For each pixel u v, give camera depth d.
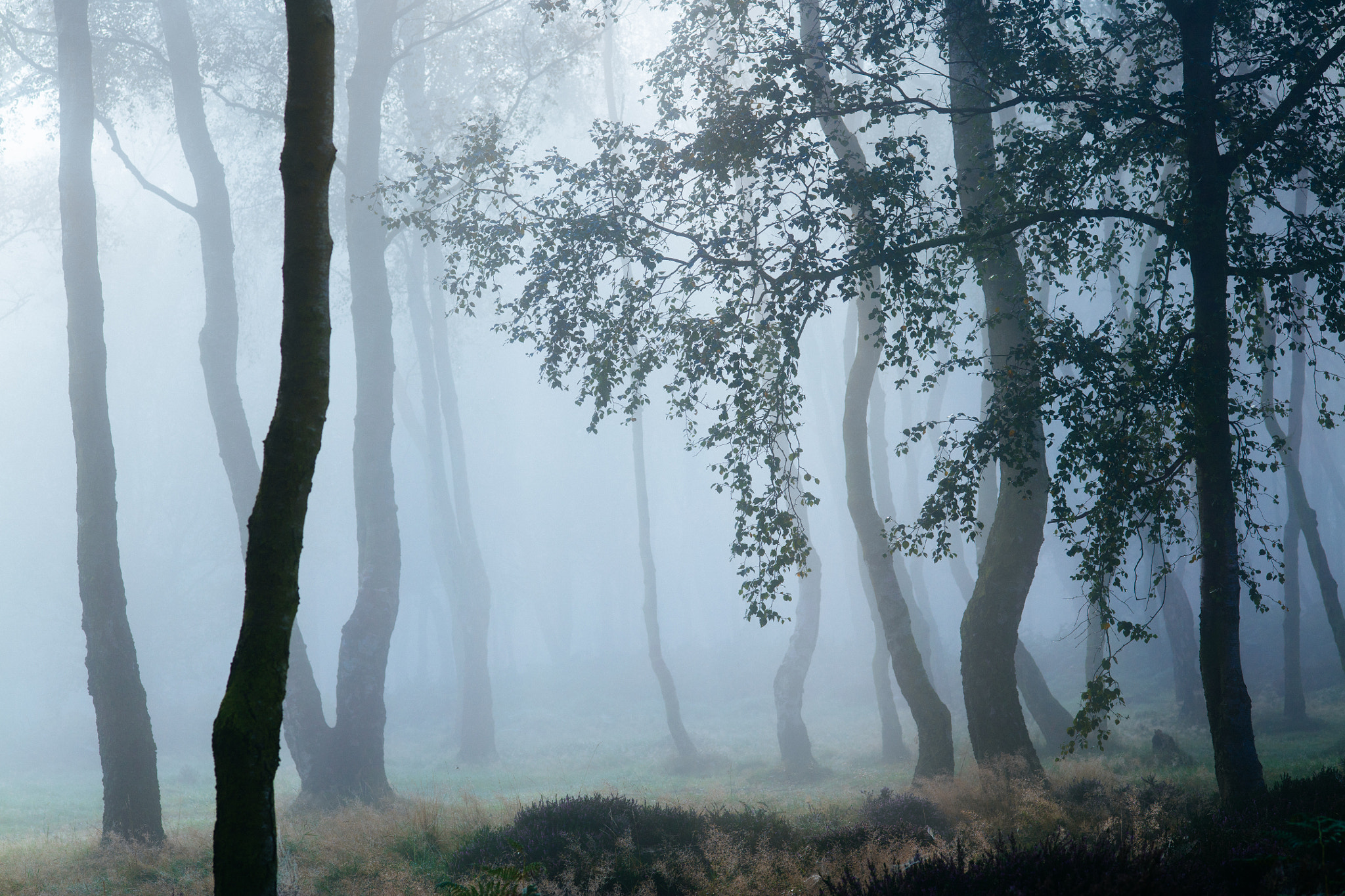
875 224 11.45
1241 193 12.09
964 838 8.95
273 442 3.98
